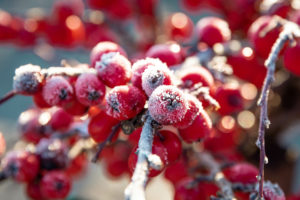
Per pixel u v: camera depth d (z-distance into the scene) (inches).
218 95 6.4
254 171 5.9
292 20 6.2
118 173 8.4
